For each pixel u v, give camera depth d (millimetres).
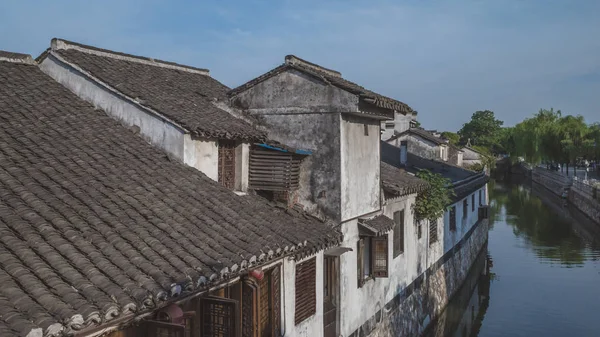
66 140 10172
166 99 12359
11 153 8914
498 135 113125
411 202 18812
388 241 15781
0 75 11844
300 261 11430
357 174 13836
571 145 57219
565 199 52438
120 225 7746
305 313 11711
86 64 12625
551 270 28594
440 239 22719
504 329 20484
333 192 12852
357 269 14188
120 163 10000
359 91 12445
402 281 17766
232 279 8477
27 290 5707
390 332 16469
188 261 7469
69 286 6012
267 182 12586
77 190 8367
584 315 21641
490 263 30516
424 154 40156
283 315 10438
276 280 10281
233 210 9977
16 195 7688
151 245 7543
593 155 57406
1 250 6273
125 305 6043
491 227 41156
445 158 44344
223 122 12297
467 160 71250
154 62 15469
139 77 13477
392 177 17328
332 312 13078
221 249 8188
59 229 7129
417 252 19469
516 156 75875
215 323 8086
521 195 60188
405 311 17922
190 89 14453
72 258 6555
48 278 6000
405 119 44156
